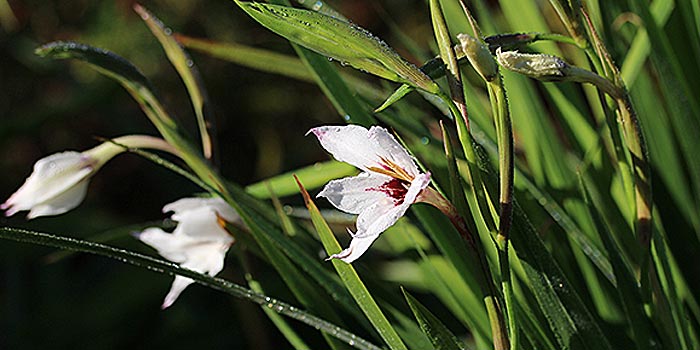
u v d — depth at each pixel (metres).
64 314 2.43
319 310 1.23
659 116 1.39
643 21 1.30
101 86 2.51
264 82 3.24
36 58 3.05
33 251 2.42
